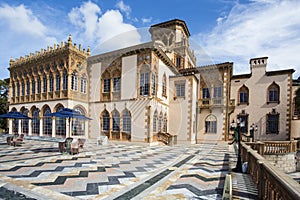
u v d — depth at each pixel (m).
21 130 18.38
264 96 18.47
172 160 7.11
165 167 5.95
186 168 5.89
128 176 4.82
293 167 10.59
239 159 5.93
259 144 9.72
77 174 4.88
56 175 4.77
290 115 17.31
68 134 8.29
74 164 6.04
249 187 4.37
